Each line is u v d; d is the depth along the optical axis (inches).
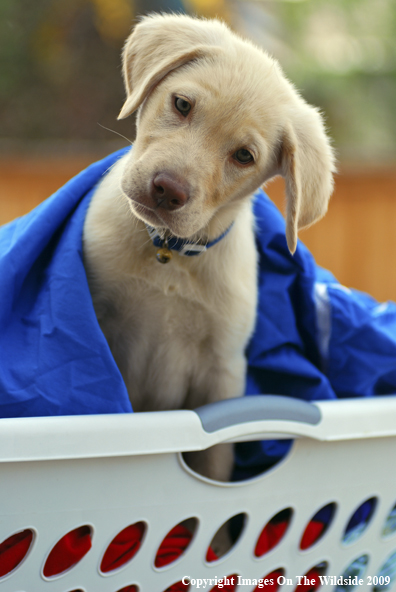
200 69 74.9
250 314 88.8
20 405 69.5
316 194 82.0
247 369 95.9
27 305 78.9
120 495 61.2
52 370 71.9
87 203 86.6
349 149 339.3
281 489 69.4
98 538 61.5
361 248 216.5
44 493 58.5
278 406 67.1
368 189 213.6
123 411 73.1
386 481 74.9
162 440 61.0
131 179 73.0
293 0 360.2
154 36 80.5
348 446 71.8
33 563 59.7
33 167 205.6
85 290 76.4
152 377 92.8
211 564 67.5
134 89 80.6
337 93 346.0
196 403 96.4
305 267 95.1
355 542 75.5
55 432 57.2
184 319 87.7
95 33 331.3
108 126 336.8
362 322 93.4
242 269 87.7
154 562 66.7
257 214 96.4
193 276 84.0
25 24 330.6
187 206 71.7
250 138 75.3
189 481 64.0
